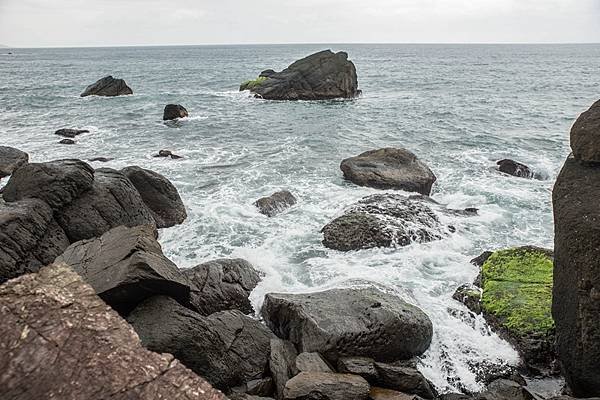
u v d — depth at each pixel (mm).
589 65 115375
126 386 4359
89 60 151750
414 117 40062
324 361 9758
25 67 113250
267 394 9477
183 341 9031
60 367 4375
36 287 4926
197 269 12547
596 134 9719
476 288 12906
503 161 24250
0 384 4199
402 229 15984
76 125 36344
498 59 146750
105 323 4762
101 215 14164
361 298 11320
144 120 39000
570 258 9125
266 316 11758
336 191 20938
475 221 17844
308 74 54281
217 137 32281
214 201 19547
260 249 15453
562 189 10039
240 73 93625
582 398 8938
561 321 9586
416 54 188125
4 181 21547
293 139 31438
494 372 10352
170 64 126562
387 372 9531
